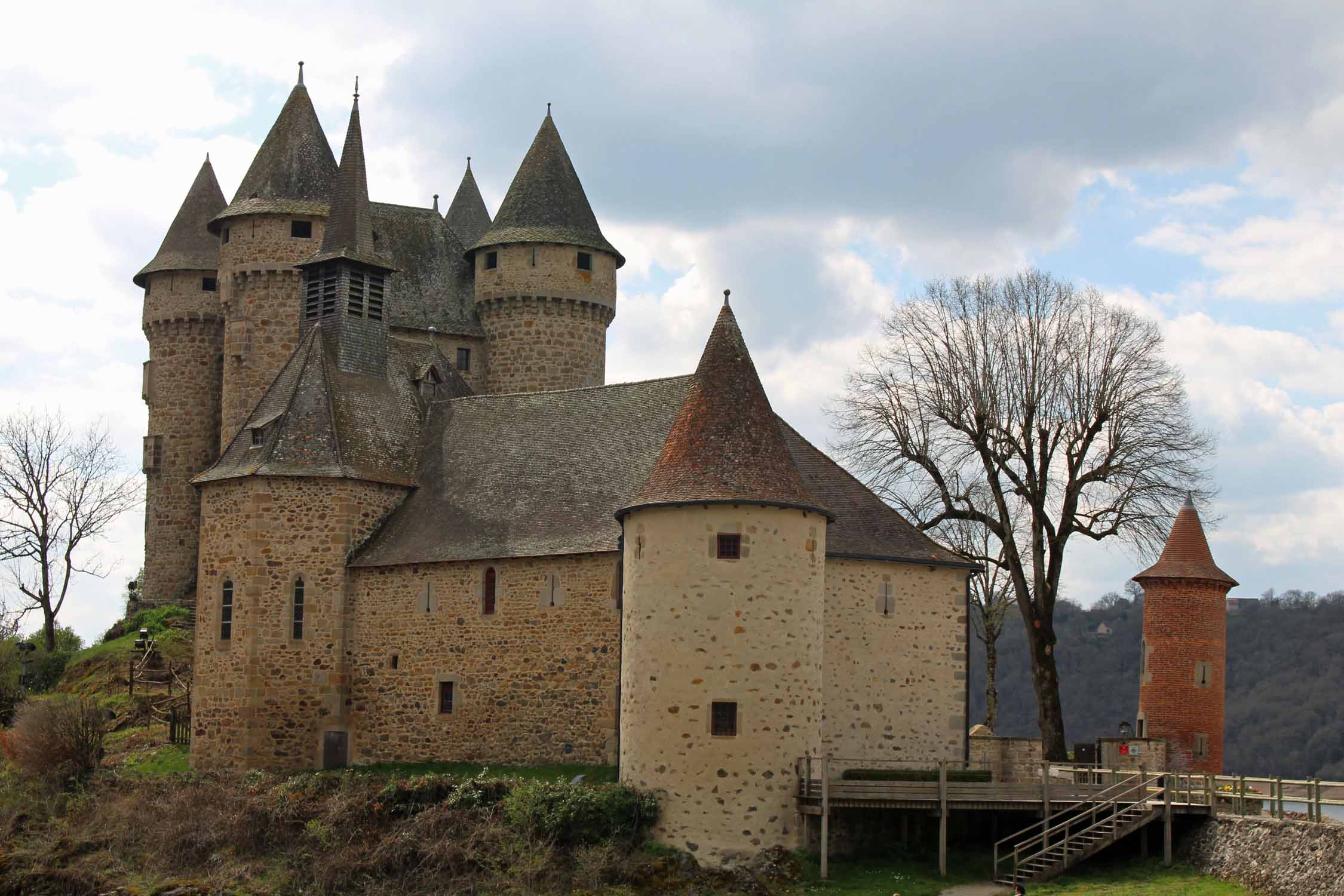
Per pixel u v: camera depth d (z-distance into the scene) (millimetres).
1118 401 49656
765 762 35625
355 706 45312
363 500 46781
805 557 36906
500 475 46719
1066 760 47406
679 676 36031
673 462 37156
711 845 35250
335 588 45812
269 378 57375
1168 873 34688
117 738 50781
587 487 44531
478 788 37344
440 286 61000
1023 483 51469
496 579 43469
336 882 35500
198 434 64812
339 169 52812
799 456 43625
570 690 41625
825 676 40281
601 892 33688
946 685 41719
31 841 39844
